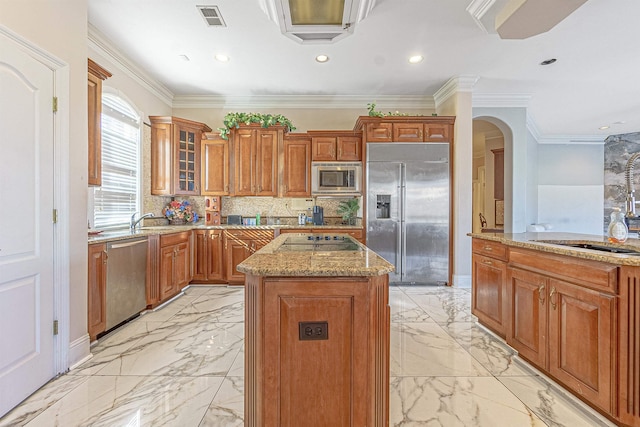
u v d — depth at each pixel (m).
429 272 4.11
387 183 4.11
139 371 1.99
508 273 2.26
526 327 2.05
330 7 2.32
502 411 1.63
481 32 2.93
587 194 7.23
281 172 4.39
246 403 1.29
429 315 3.04
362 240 4.12
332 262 1.38
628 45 3.17
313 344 1.26
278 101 4.72
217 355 2.21
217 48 3.24
